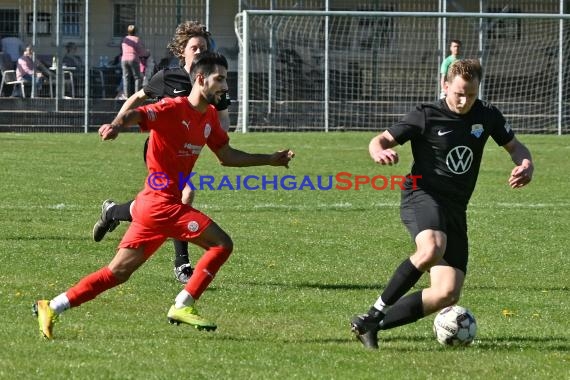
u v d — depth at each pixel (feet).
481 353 55.01
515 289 75.82
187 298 56.70
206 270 56.65
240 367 50.31
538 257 89.71
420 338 58.95
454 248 55.67
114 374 48.08
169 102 55.93
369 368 50.93
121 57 237.25
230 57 252.62
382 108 246.47
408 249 92.53
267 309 66.39
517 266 85.40
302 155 178.81
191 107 56.65
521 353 55.26
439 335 56.85
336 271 81.15
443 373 50.42
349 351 54.60
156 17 246.68
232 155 59.77
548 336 59.93
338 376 49.11
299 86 244.42
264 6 251.60
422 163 56.03
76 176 142.41
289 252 89.25
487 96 252.21
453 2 252.83
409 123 55.77
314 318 63.87
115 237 94.22
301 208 118.11
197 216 56.34
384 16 226.58
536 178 152.35
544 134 243.19
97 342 54.85
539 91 251.60
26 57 234.58
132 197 123.75
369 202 124.67
